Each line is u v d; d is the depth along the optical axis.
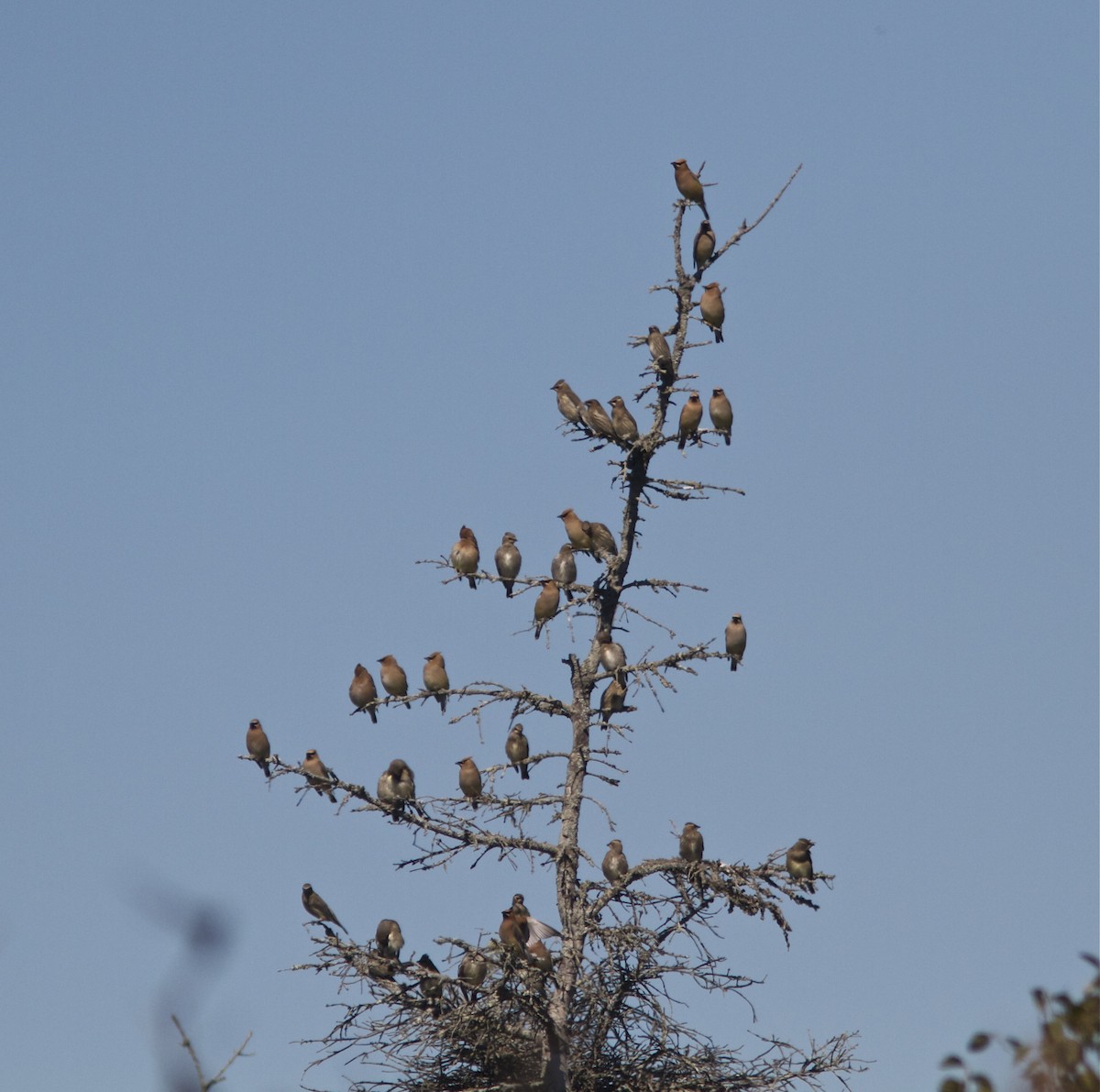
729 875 28.08
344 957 27.80
